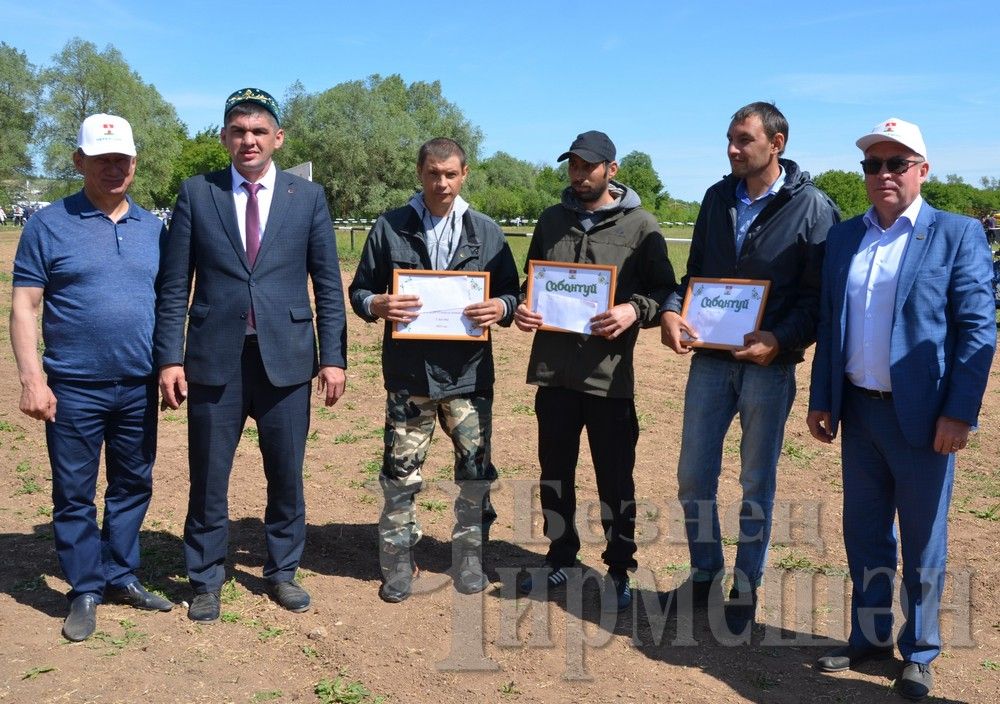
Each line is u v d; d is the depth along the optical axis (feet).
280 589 14.71
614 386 14.64
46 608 14.37
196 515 14.17
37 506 19.10
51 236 13.23
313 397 28.71
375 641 13.57
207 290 13.84
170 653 13.03
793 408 29.04
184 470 21.53
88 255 13.29
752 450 14.35
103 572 14.15
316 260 14.57
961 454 24.00
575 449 15.47
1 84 244.22
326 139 168.76
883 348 12.34
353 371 32.24
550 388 15.17
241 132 13.56
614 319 14.11
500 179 280.31
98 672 12.37
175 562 16.33
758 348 13.47
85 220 13.41
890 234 12.40
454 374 14.83
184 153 281.74
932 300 11.93
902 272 12.07
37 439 23.97
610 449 14.96
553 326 14.64
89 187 13.47
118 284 13.46
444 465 22.66
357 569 16.39
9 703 11.51
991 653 13.58
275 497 14.69
